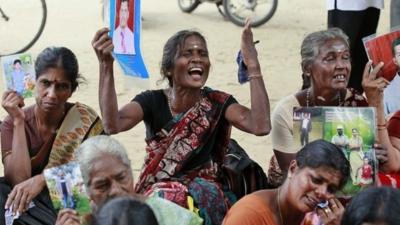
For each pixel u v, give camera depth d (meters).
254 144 7.12
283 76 9.40
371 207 2.62
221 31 11.56
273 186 4.49
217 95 4.28
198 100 4.27
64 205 3.40
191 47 4.17
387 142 4.20
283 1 13.34
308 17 12.45
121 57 4.23
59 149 4.23
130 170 3.38
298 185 3.25
